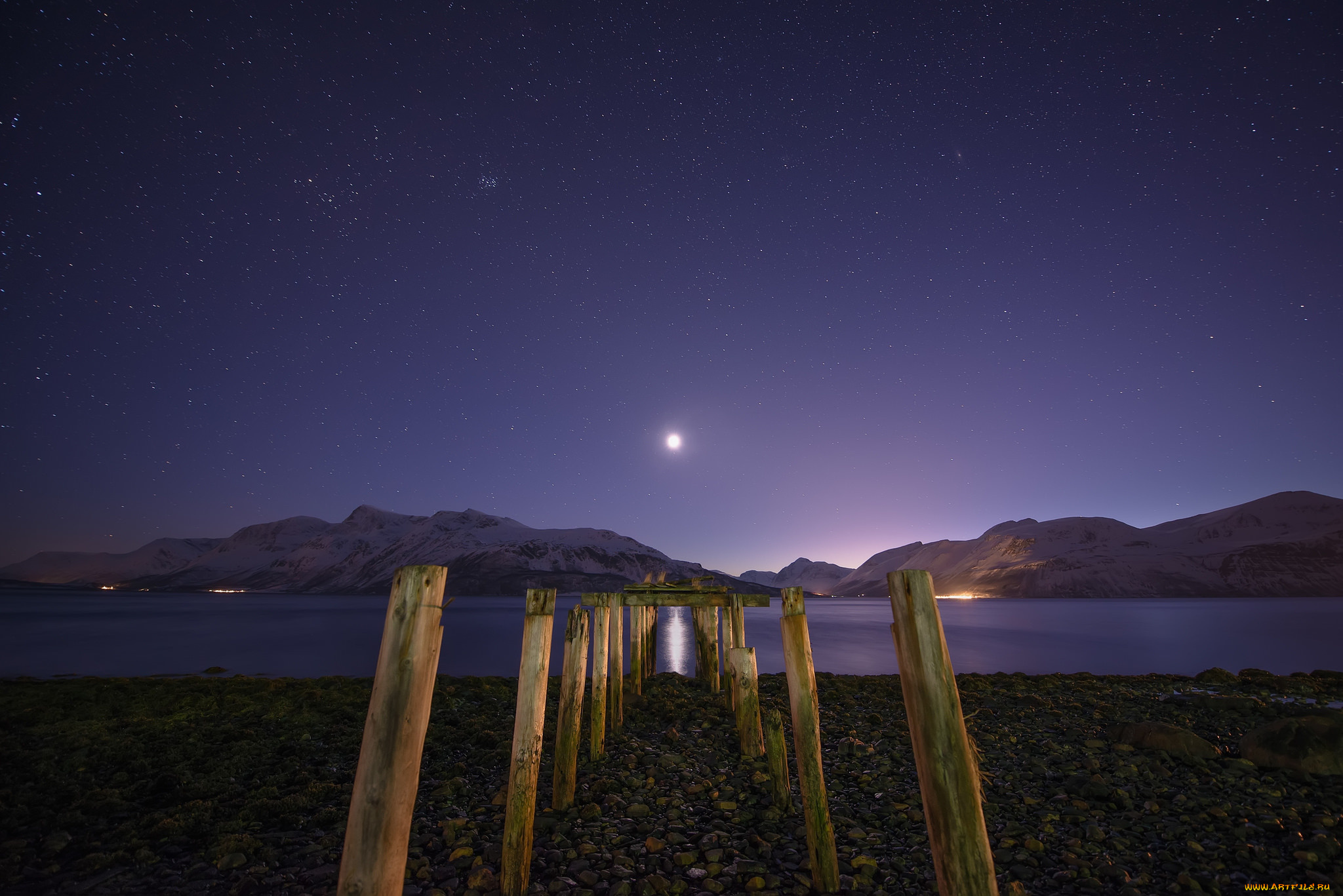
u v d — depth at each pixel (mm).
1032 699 16172
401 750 3297
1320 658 39188
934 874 6297
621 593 14242
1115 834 7211
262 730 13719
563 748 8109
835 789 9156
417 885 6230
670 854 6785
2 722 14031
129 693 17844
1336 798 8156
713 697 16891
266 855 7113
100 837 7762
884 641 53969
